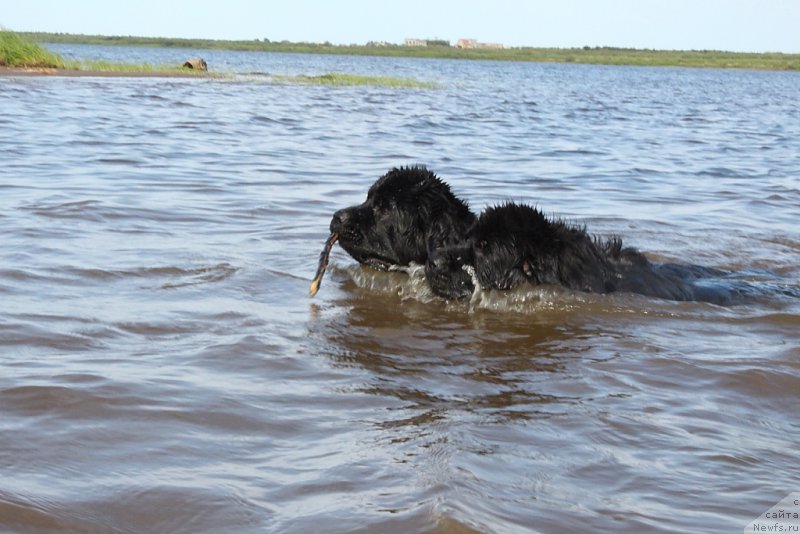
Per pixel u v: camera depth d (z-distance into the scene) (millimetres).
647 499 2174
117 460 2264
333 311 3348
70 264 3668
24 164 5969
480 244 3494
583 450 2363
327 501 2102
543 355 3000
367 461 2277
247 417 2473
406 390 2686
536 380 2785
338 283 3674
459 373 2832
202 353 2859
